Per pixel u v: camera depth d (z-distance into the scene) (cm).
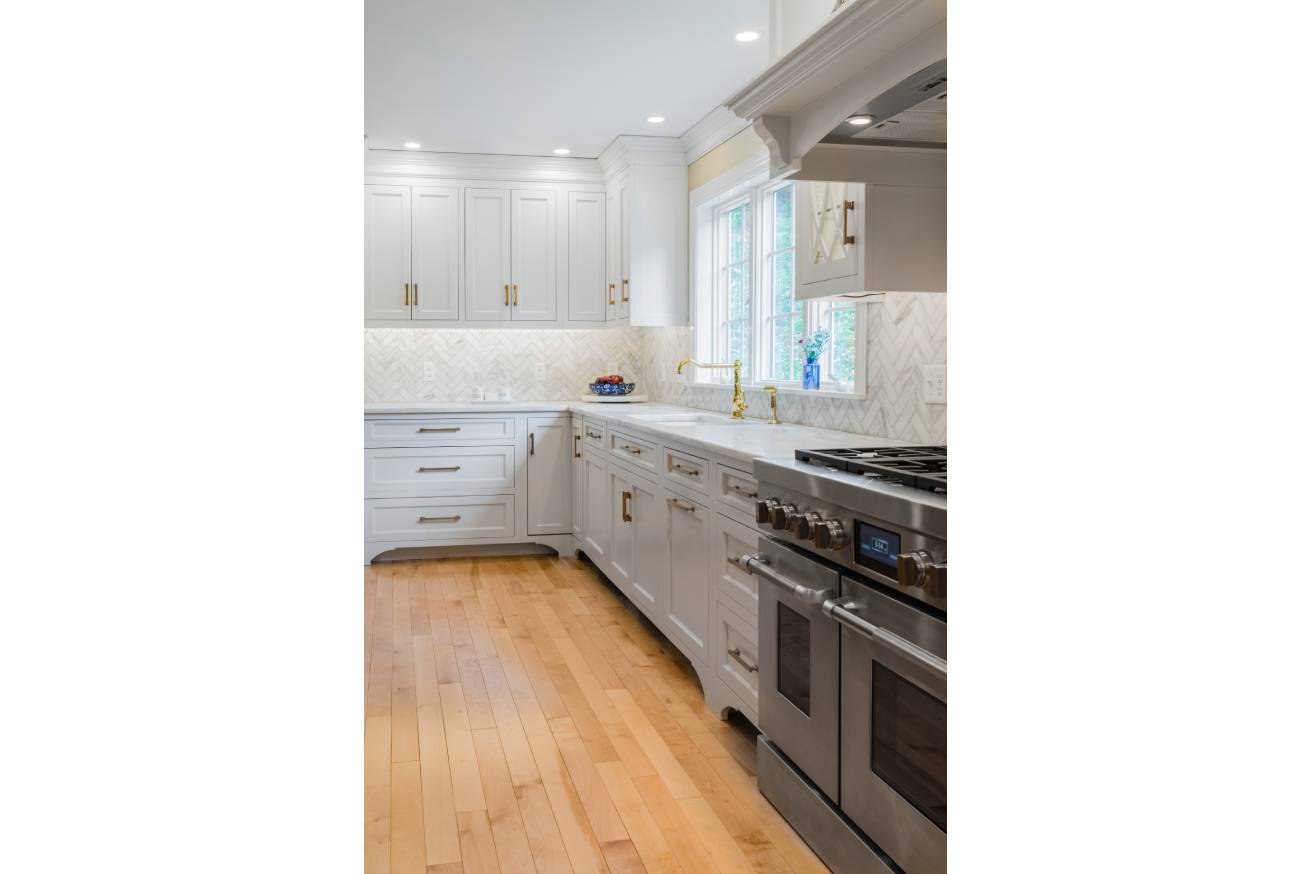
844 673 196
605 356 620
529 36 362
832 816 203
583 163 573
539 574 505
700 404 514
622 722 294
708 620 302
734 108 233
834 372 379
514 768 260
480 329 576
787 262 435
